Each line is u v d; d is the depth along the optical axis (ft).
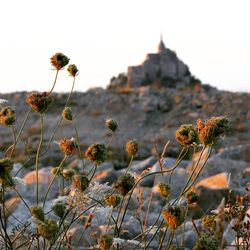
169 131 133.59
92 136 130.31
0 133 131.03
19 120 148.66
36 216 13.08
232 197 33.86
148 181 44.47
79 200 13.96
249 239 17.43
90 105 163.53
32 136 126.31
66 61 16.99
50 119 147.23
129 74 257.75
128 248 18.63
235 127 120.78
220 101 153.07
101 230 21.83
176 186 39.96
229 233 21.88
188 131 14.25
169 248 13.67
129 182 14.58
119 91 173.37
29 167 70.64
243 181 40.32
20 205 30.71
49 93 15.08
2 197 13.20
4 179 13.00
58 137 125.18
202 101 155.33
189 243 22.72
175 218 12.24
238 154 57.06
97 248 16.28
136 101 163.63
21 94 173.47
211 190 34.14
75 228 21.75
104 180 43.93
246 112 139.74
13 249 14.38
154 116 151.23
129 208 30.14
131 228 24.67
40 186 39.34
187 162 50.83
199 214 31.45
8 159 12.91
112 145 119.96
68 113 18.31
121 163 77.97
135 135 130.52
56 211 13.93
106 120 19.24
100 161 14.20
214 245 10.89
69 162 71.82
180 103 157.79
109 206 15.64
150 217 28.32
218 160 46.96
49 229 12.26
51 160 75.41
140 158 88.89
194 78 263.29
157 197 33.96
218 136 13.93
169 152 95.09
